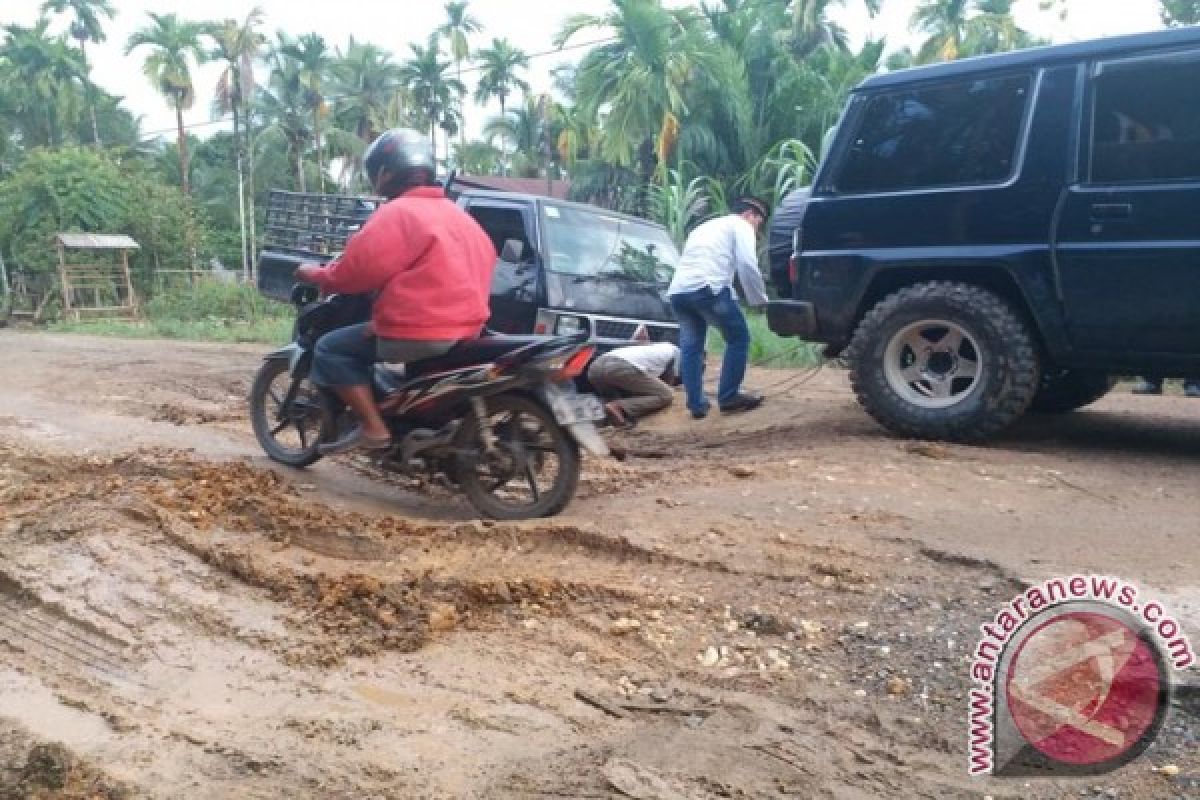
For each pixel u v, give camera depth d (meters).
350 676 3.41
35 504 5.05
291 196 10.61
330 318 5.52
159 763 2.87
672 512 4.86
